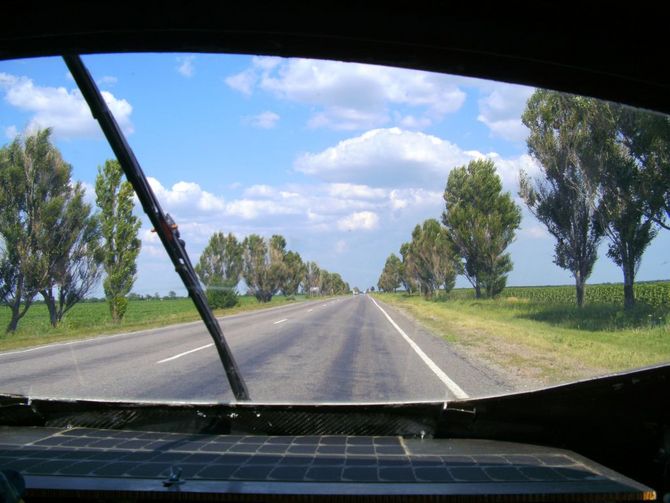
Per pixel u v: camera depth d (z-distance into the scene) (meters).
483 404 3.58
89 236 22.59
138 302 33.16
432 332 18.16
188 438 3.70
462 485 2.73
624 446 3.25
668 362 3.37
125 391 7.52
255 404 3.87
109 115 2.99
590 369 7.12
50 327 22.62
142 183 3.17
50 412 4.02
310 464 3.08
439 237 44.88
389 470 2.97
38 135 19.94
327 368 9.80
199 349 12.83
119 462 3.13
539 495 2.62
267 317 21.86
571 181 9.29
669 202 8.55
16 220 20.33
